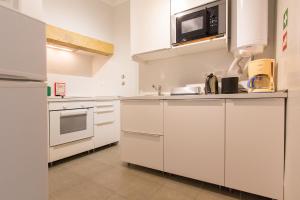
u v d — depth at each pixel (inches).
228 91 61.7
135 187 63.9
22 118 26.6
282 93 48.1
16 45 25.9
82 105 97.2
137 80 118.9
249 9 61.3
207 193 59.6
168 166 69.6
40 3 54.1
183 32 77.9
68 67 120.7
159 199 56.4
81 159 92.8
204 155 61.3
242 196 57.4
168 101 68.9
